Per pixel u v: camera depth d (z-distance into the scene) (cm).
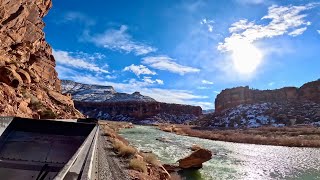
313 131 9312
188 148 4253
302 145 6425
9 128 1023
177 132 9512
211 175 2411
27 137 1014
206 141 6556
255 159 3738
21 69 4412
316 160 3881
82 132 1148
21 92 3431
